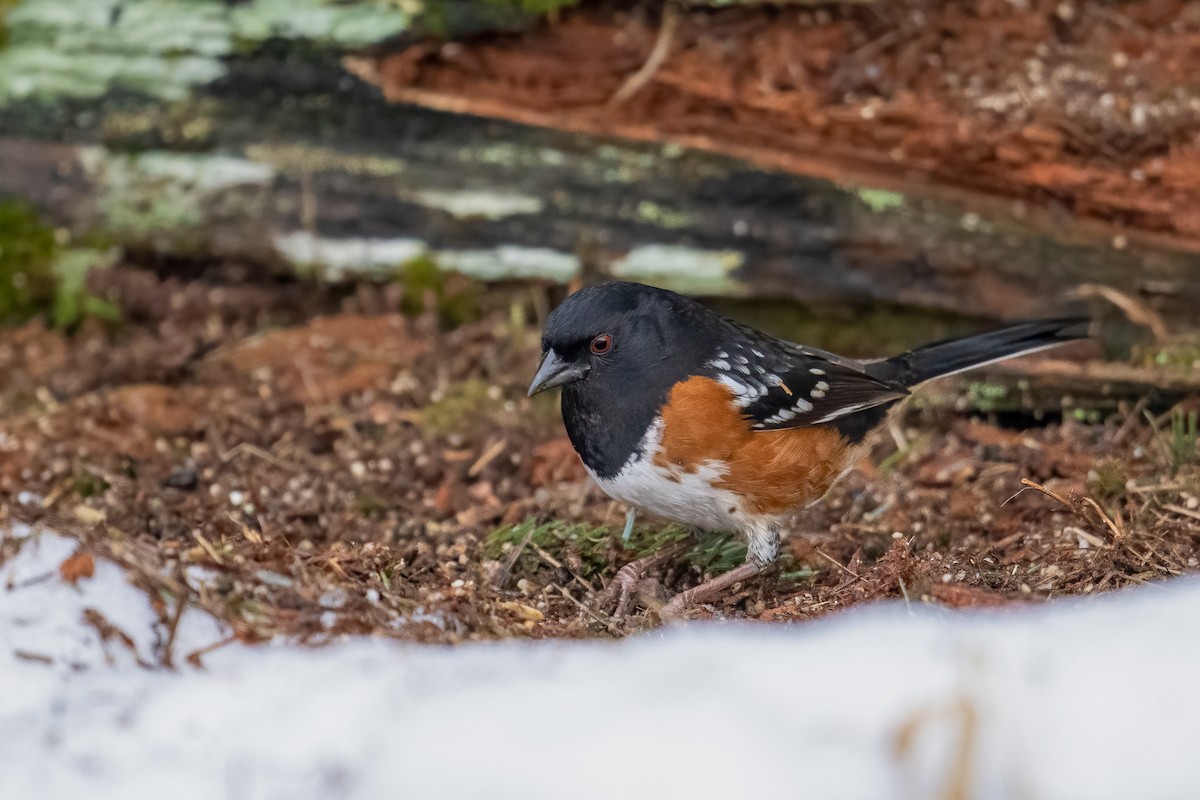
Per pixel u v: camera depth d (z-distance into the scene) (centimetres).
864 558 828
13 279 1118
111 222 1112
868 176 1045
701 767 480
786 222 1051
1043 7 1043
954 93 1036
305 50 1071
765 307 1072
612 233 1077
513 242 1095
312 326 1110
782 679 530
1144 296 1018
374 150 1094
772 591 811
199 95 1088
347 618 687
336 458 969
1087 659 520
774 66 1058
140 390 1033
